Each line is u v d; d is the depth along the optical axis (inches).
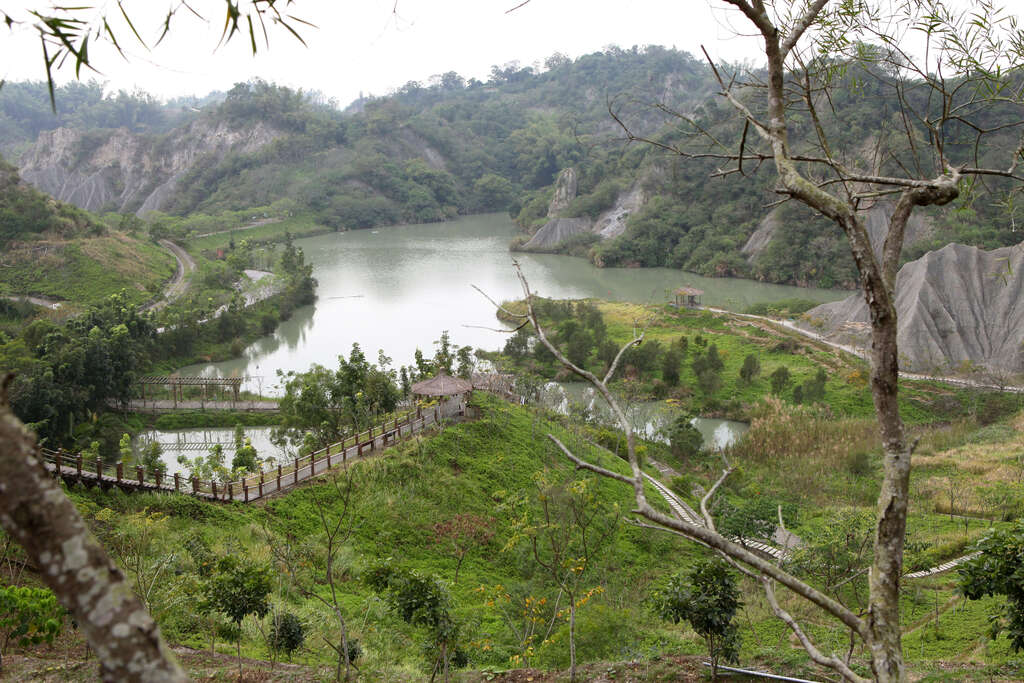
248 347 3154.5
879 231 4256.9
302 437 1838.1
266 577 630.5
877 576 209.5
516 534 1162.0
